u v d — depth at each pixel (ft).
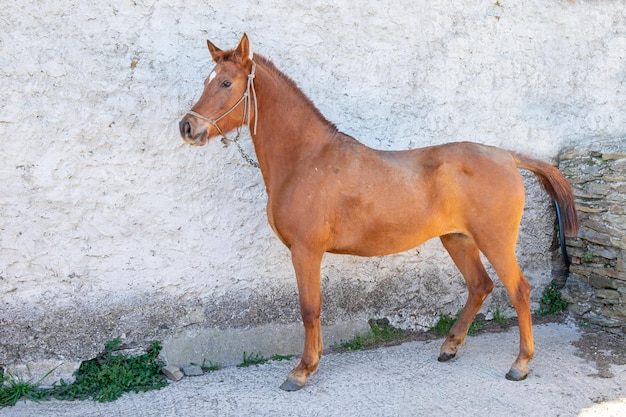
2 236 13.05
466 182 12.73
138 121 13.92
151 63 14.03
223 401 12.35
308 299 12.68
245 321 14.88
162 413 11.86
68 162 13.44
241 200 14.89
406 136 16.42
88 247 13.69
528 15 17.62
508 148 17.54
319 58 15.57
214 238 14.69
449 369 13.78
